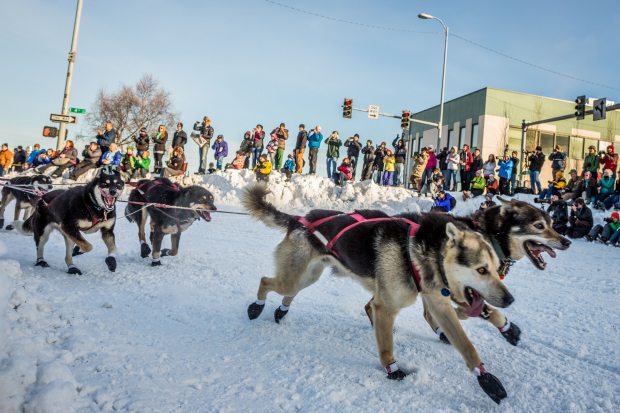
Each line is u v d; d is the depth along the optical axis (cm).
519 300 552
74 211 571
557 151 1527
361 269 373
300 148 1777
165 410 266
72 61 1695
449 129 2881
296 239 427
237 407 277
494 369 347
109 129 1644
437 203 1310
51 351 317
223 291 537
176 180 1683
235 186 1656
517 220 427
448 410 285
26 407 241
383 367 344
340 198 1606
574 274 711
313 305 502
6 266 486
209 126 1811
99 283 541
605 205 1277
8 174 1925
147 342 367
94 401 267
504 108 2580
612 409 287
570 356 377
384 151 1756
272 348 373
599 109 1584
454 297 333
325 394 297
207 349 364
